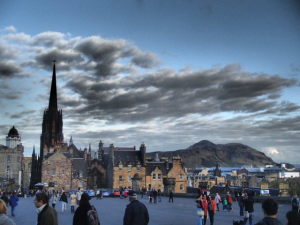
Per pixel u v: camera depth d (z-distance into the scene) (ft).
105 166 442.91
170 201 197.06
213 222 91.09
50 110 513.45
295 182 506.48
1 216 32.30
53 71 540.11
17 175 532.73
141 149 421.59
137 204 46.80
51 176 398.21
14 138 593.83
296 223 31.09
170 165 415.64
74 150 510.17
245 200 85.66
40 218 35.04
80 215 47.03
